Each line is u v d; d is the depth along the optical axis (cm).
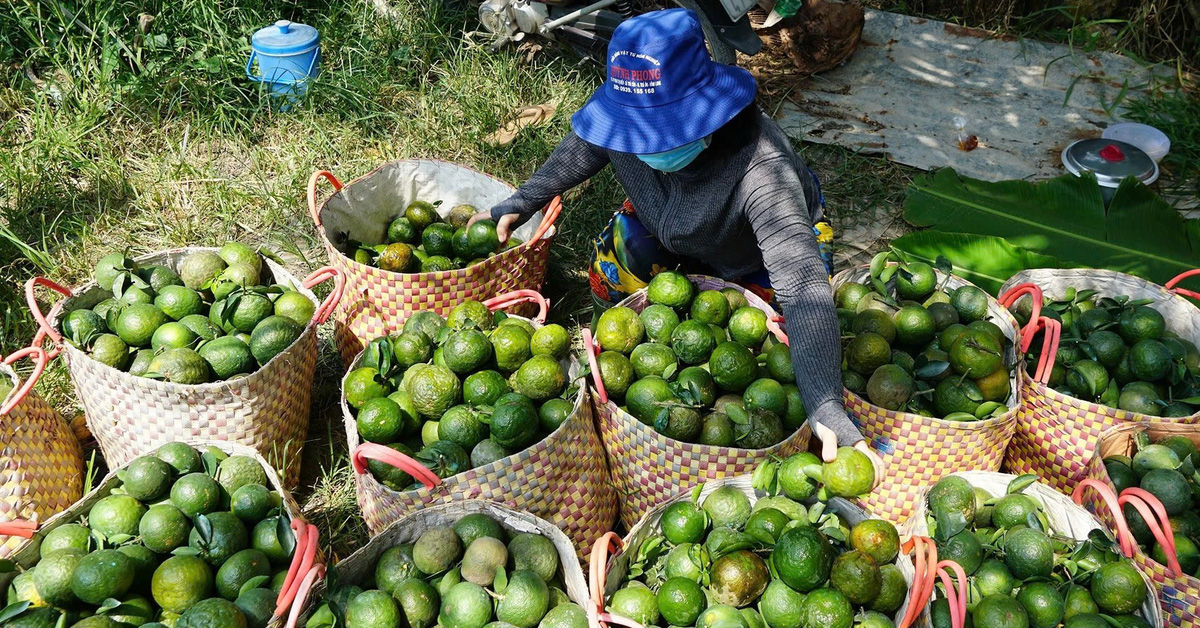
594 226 467
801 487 265
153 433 304
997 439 304
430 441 296
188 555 255
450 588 255
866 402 302
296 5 598
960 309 335
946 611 248
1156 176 471
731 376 296
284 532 263
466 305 326
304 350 325
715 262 351
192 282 339
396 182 414
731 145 296
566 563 265
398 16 599
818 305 272
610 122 282
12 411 287
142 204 465
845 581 243
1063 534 276
